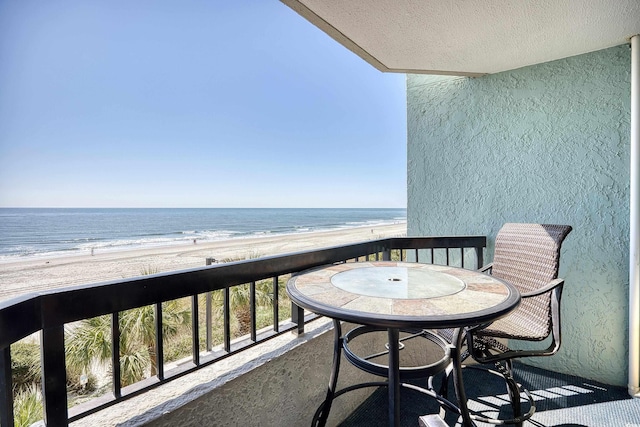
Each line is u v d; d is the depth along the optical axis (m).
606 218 2.11
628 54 2.05
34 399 3.05
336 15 1.73
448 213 2.78
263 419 1.34
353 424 1.74
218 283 1.31
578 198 2.21
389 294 1.20
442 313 0.99
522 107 2.43
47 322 0.86
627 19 1.75
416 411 1.83
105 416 0.98
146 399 1.07
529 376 2.21
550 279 1.58
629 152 2.04
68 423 0.91
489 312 1.00
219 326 6.05
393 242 2.36
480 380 2.15
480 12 1.69
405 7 1.65
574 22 1.78
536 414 1.76
